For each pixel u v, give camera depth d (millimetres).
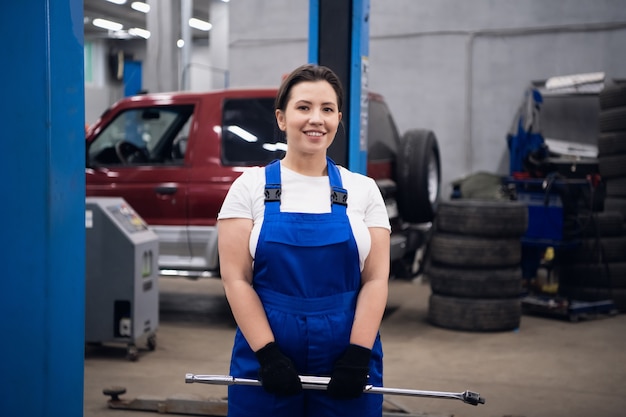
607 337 6285
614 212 7566
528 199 7430
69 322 2982
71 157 2963
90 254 5270
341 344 2002
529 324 6777
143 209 6586
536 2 9438
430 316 6613
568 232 7184
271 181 2043
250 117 6430
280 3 10789
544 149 7727
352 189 2084
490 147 9734
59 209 2898
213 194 6391
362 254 2041
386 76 10133
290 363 1921
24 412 2895
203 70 24969
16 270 2871
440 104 9922
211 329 6406
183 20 13273
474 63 9750
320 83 2029
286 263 1987
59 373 2936
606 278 7375
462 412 4254
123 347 5688
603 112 7945
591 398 4559
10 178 2857
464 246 6371
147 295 5469
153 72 12797
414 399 4484
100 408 4211
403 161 6766
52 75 2842
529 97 7883
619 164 7816
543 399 4531
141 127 7066
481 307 6363
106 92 25453
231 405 2059
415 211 6801
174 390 4582
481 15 9680
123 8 21734
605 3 9156
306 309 1995
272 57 10891
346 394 1923
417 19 9945
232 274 2020
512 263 6461
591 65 9258
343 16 4711
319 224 2002
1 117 2854
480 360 5465
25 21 2820
